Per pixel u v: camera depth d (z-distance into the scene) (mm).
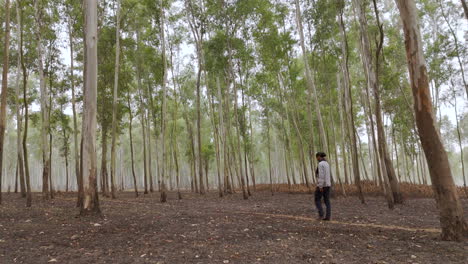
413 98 5672
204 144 32312
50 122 19812
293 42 18281
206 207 11922
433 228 6676
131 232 6277
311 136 20406
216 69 18281
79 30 16844
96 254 4609
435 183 5480
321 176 8000
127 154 48875
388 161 12633
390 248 4852
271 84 22547
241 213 9648
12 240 5625
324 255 4453
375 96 11508
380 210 10312
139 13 18297
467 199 14508
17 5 13633
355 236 5812
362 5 12414
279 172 42906
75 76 19656
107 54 18547
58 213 9391
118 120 20516
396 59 17688
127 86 20312
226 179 21922
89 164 8594
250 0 16172
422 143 5582
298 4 16422
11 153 36375
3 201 14477
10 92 18812
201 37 17750
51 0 16234
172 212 9836
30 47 16734
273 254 4512
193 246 5027
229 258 4316
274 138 42375
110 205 12438
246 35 17891
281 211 10211
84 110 8703
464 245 4855
